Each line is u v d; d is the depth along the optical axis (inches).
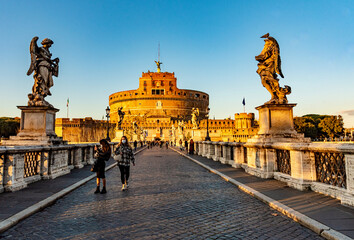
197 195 304.0
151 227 193.5
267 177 387.2
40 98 447.2
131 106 6033.5
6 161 302.2
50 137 440.5
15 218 202.5
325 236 168.1
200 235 177.5
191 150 1106.7
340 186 253.8
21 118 441.7
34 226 196.2
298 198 260.2
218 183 386.9
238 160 554.3
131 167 627.2
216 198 287.6
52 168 406.9
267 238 171.5
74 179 401.4
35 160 386.3
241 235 177.2
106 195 307.1
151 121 5487.2
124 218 215.9
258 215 221.8
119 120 1373.0
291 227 191.3
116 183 395.2
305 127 3523.6
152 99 5979.3
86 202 271.9
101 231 185.3
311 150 288.8
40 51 461.7
